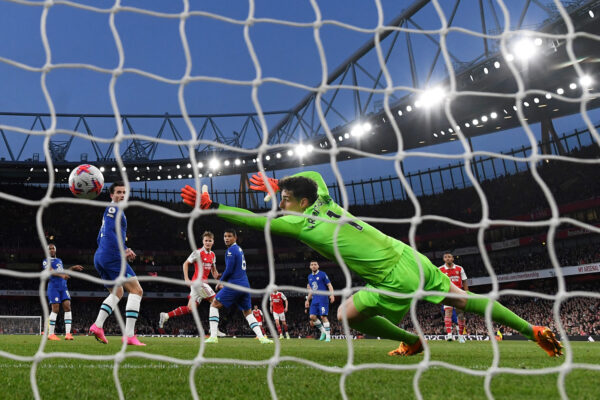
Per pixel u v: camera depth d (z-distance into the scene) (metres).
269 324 2.20
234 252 8.76
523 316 33.81
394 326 4.82
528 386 2.64
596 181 37.19
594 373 3.14
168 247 46.12
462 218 43.66
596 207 36.09
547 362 4.11
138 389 2.62
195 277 9.15
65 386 2.70
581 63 28.27
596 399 2.30
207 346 7.15
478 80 30.72
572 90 33.03
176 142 2.44
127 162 45.56
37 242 41.81
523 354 5.20
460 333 11.21
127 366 3.68
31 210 43.84
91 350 5.66
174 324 42.28
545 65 27.95
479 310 4.54
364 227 4.43
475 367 3.65
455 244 44.00
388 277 4.32
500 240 41.56
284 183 4.54
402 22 30.94
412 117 37.16
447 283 4.46
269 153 44.84
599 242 36.38
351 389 2.61
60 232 43.16
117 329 39.94
